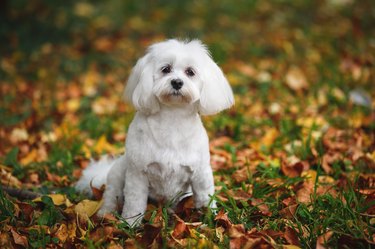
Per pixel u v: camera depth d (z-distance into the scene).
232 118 5.96
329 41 8.73
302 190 3.98
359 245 3.18
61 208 3.86
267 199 3.94
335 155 4.73
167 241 3.24
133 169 3.62
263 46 8.70
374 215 3.47
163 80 3.46
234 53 8.41
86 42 8.92
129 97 3.72
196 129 3.62
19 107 6.64
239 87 6.94
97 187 4.24
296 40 8.94
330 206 3.72
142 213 3.69
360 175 4.19
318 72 7.40
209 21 10.14
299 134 5.31
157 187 3.71
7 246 3.25
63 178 4.57
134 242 3.25
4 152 5.25
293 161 4.68
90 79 7.33
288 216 3.63
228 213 3.68
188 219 3.73
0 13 9.84
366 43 8.47
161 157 3.52
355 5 11.07
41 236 3.41
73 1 10.80
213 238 3.35
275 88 6.81
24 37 8.98
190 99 3.47
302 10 10.91
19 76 7.69
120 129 5.82
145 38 9.20
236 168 4.67
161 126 3.53
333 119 5.71
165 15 10.46
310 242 3.30
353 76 6.95
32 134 5.78
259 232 3.31
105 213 3.76
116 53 8.51
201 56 3.62
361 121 5.57
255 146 5.14
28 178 4.68
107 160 4.55
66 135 5.55
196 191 3.76
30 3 10.42
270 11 10.80
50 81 7.43
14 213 3.70
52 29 9.36
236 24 9.99
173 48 3.57
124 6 10.91
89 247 3.18
